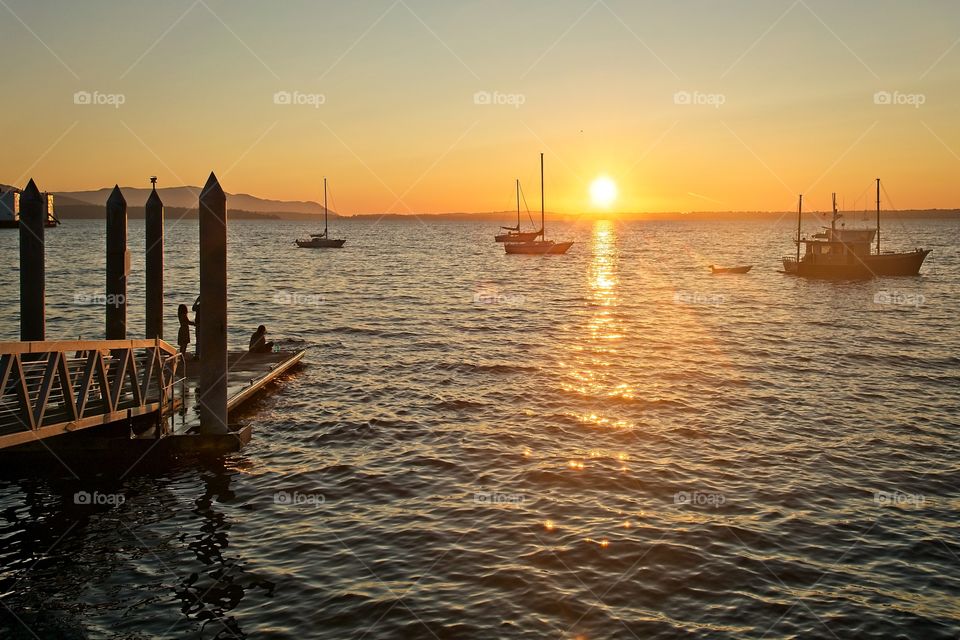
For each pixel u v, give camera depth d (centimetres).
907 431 1892
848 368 2695
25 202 1714
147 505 1410
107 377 1681
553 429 1892
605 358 2870
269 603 1061
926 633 1000
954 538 1280
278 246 14288
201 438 1650
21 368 1279
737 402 2180
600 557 1195
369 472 1578
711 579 1131
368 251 12450
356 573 1145
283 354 2653
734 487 1499
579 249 13800
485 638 973
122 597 1078
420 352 2975
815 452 1722
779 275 7350
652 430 1886
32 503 1418
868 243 6831
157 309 2139
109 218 1947
